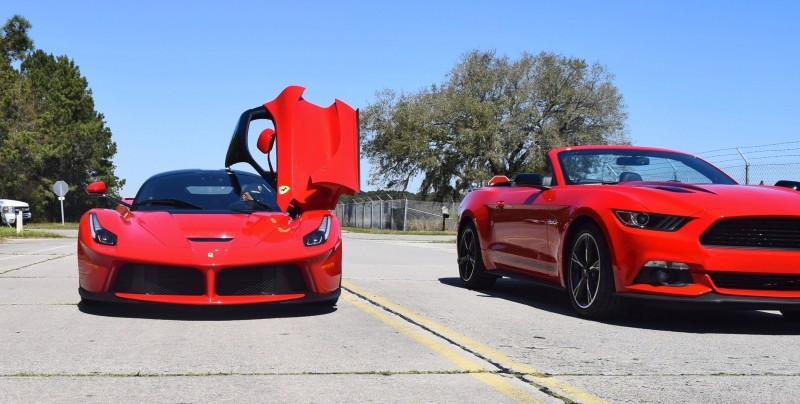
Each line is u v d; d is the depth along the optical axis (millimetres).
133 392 3395
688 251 5121
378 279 8703
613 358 4270
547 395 3410
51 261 10961
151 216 6164
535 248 6562
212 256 5473
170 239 5648
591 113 44594
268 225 6031
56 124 55656
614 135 44812
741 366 4086
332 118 6902
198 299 5461
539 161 42406
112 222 5922
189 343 4590
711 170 6586
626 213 5395
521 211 6840
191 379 3652
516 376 3785
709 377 3799
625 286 5363
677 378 3768
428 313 5957
